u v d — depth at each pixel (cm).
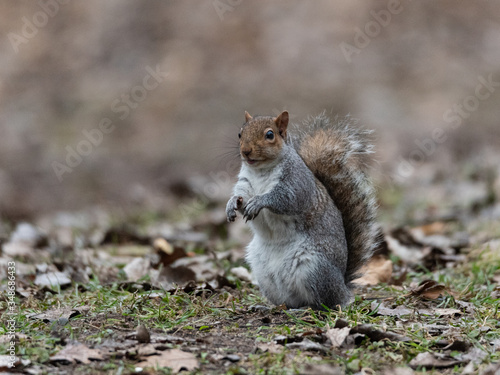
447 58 2356
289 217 712
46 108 2244
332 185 781
